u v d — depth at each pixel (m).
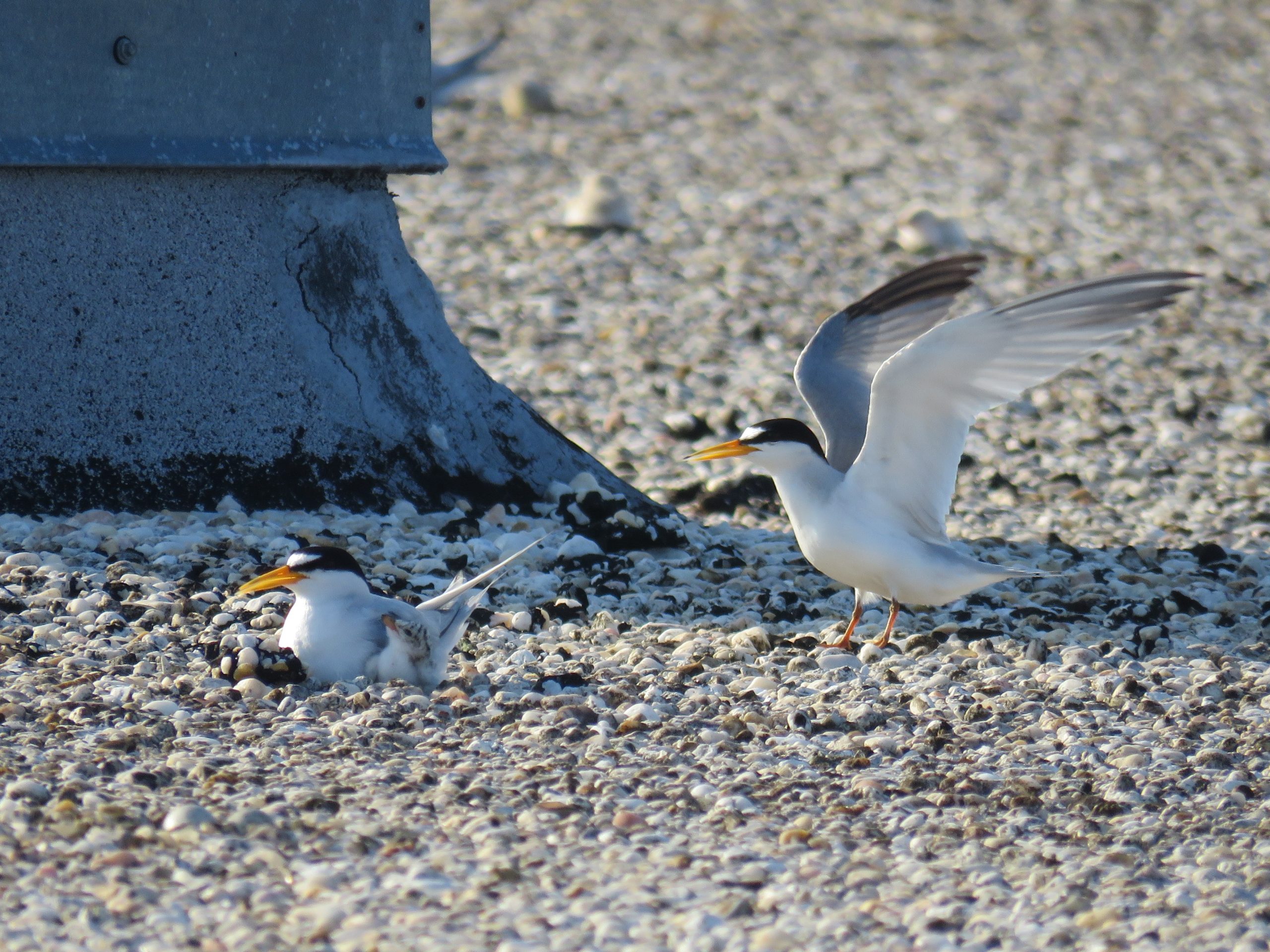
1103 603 11.84
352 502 12.88
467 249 25.45
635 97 38.41
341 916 6.56
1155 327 21.64
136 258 12.18
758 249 25.58
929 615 11.57
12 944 6.27
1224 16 48.56
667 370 19.73
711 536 13.43
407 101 13.40
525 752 8.48
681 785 8.10
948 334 9.16
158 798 7.58
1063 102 37.88
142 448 12.34
